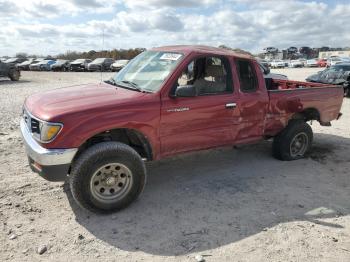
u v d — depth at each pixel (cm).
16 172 534
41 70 4172
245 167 587
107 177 411
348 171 589
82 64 3956
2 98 1371
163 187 499
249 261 339
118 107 414
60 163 386
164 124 449
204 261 337
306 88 623
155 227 394
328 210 448
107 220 407
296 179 545
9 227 384
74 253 344
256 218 420
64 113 387
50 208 429
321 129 884
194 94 447
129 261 334
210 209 438
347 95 1524
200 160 614
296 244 369
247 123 543
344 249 363
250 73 545
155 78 469
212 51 506
